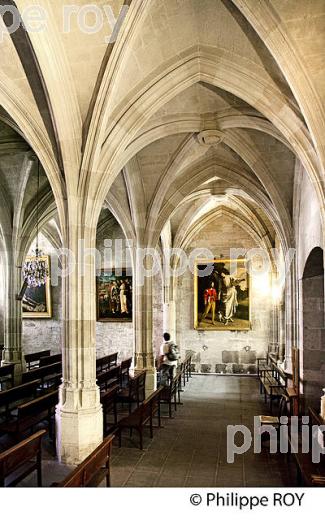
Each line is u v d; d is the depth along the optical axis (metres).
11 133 11.32
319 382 10.92
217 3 6.94
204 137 10.41
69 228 8.10
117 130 8.31
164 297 19.12
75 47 7.21
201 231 19.86
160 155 11.93
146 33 7.28
